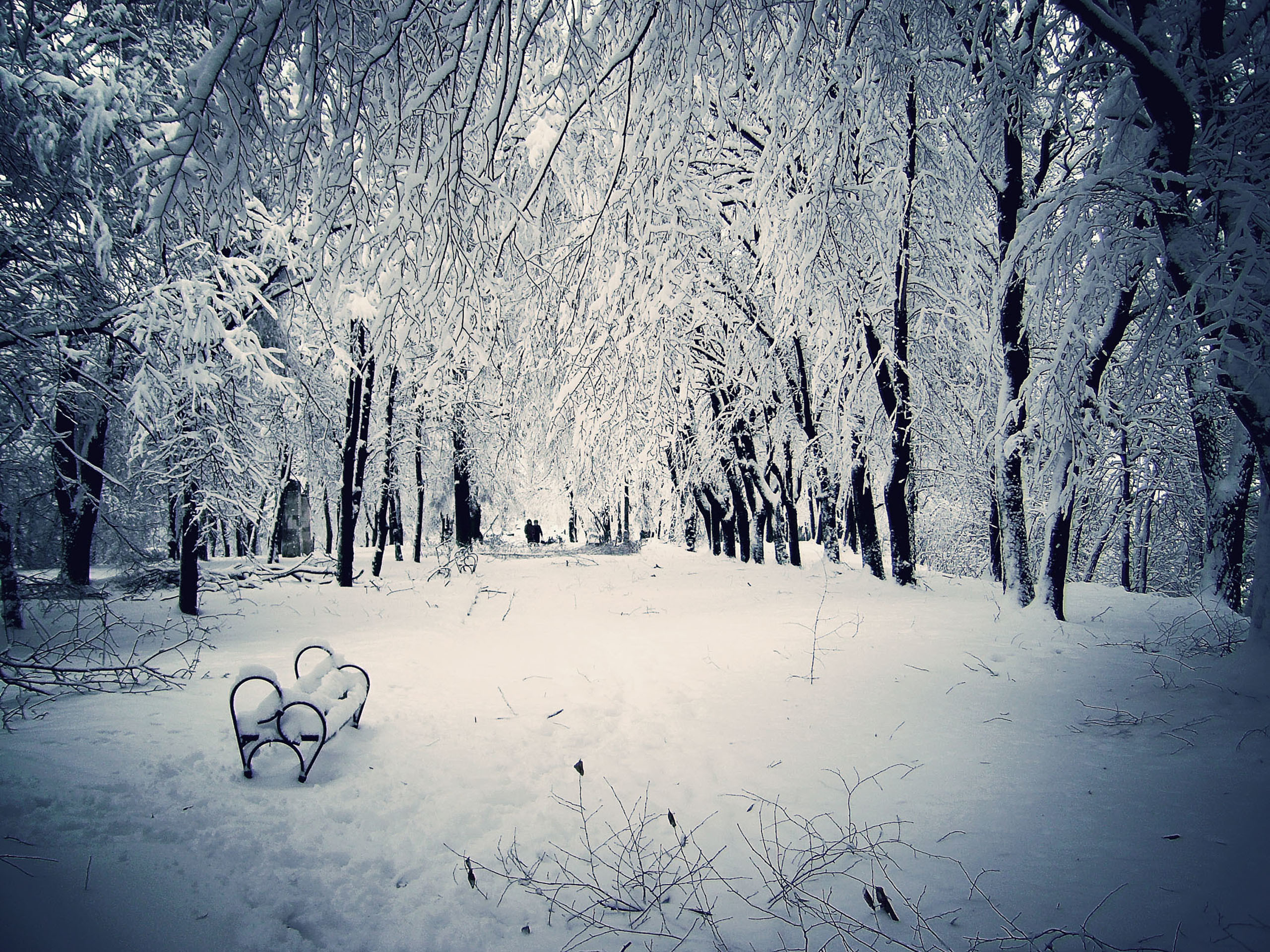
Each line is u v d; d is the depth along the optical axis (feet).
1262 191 17.63
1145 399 23.59
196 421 35.81
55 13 25.20
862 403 46.75
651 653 26.55
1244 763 13.20
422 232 16.12
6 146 24.35
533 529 123.75
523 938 9.40
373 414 58.85
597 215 21.42
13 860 9.32
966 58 27.14
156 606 38.42
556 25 18.81
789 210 22.80
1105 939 8.27
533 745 16.62
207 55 12.36
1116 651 23.21
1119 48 18.03
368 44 15.03
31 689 17.98
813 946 8.87
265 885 10.07
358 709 17.06
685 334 37.42
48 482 39.52
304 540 69.21
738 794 13.79
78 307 28.66
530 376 31.78
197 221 17.26
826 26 16.57
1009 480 33.60
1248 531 47.01
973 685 19.95
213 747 15.12
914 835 11.56
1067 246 22.33
